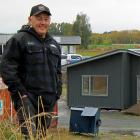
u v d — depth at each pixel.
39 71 4.82
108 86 34.09
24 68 4.84
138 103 30.95
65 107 33.84
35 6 4.87
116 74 33.91
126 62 34.00
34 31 4.86
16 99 4.82
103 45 98.12
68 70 34.88
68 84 34.88
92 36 100.81
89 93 34.47
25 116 4.54
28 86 4.82
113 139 19.62
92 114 18.67
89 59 34.16
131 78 34.25
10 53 4.79
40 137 4.38
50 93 4.89
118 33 98.19
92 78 34.50
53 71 4.92
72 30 101.44
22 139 4.35
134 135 21.06
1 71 4.82
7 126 4.48
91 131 18.80
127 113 31.28
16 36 4.81
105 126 24.44
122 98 33.66
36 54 4.81
